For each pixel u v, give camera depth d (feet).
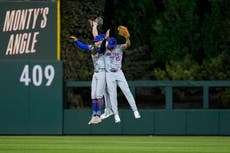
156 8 234.58
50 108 182.91
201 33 226.58
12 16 181.78
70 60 201.05
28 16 181.88
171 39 224.33
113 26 233.35
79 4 204.64
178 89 222.89
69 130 185.06
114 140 172.35
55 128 183.52
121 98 223.71
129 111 185.26
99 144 161.89
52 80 182.60
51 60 182.29
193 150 149.79
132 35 231.50
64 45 200.85
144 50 226.58
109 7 233.55
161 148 153.69
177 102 223.30
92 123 175.42
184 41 225.35
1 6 181.47
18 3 181.78
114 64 170.30
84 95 210.79
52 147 154.81
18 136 181.47
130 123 185.26
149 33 232.53
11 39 181.88
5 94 182.39
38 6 181.57
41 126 183.01
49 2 181.57
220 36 223.51
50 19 181.78
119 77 170.30
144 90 229.25
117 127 185.57
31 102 182.60
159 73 215.72
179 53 223.71
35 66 182.09
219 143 165.17
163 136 184.34
